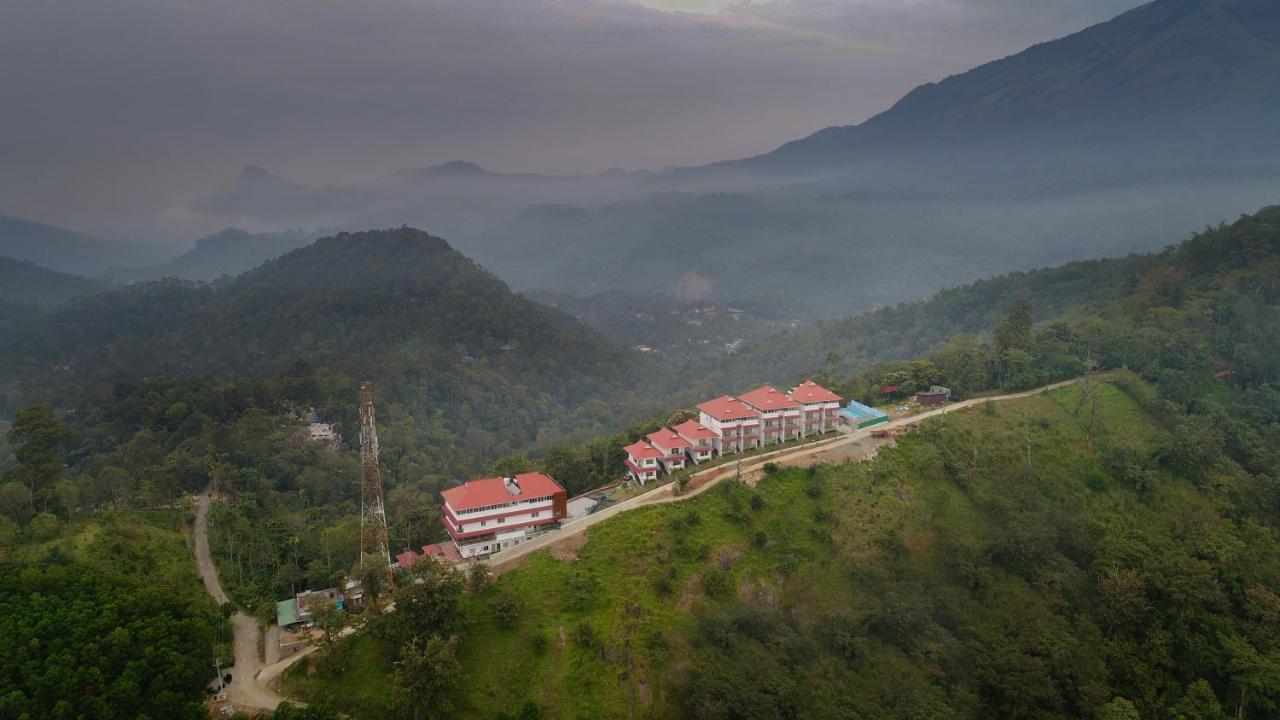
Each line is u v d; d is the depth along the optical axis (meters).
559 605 79.88
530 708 69.25
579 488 121.50
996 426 121.00
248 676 74.06
